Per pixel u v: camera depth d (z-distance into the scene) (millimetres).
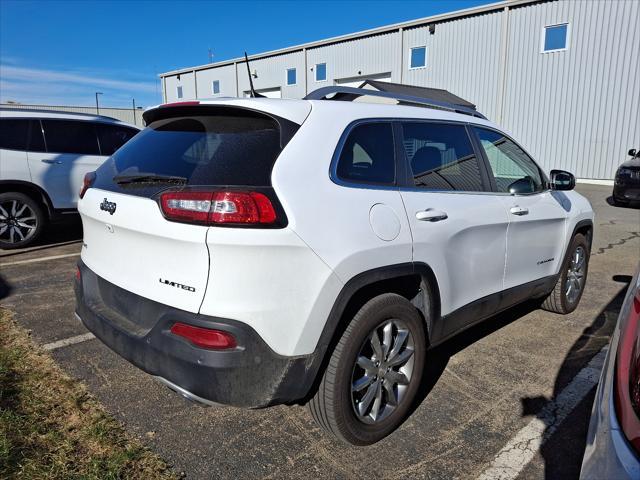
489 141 3551
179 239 2064
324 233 2197
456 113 3385
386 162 2668
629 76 14570
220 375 2008
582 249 4660
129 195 2373
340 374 2348
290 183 2168
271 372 2105
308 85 23500
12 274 5496
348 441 2477
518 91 16734
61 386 3059
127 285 2367
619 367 1601
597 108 15266
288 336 2119
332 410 2359
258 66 25734
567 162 16078
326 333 2234
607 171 15344
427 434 2703
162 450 2502
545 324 4332
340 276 2236
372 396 2533
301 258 2117
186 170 2289
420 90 7289
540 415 2902
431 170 2928
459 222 2938
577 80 15500
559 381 3305
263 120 2371
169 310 2131
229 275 2010
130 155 2734
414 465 2445
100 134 7254
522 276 3740
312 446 2578
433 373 3406
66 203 6918
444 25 18234
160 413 2830
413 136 2883
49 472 2264
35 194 6762
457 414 2902
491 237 3268
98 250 2672
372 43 20625
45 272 5594
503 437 2686
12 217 6645
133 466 2363
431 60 18812
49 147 6777
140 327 2307
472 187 3229
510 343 3914
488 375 3383
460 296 3053
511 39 16641
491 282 3359
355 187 2426
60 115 6945
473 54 17625
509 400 3064
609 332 4152
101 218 2520
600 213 10875
